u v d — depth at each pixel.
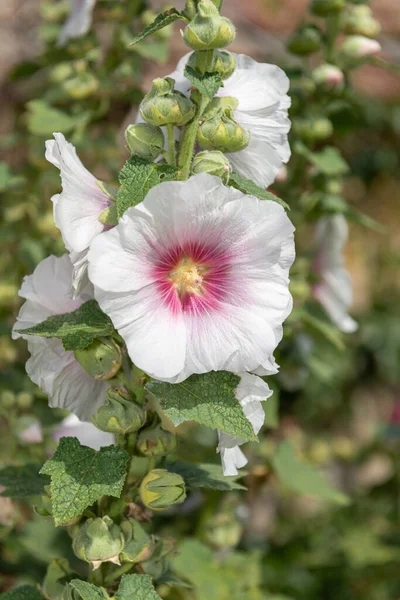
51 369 0.77
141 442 0.77
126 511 0.78
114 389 0.74
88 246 0.71
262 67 0.78
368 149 1.94
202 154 0.72
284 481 1.03
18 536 0.99
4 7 1.61
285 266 0.71
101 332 0.72
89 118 1.07
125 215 0.68
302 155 1.05
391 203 2.01
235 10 1.67
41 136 1.15
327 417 1.75
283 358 1.10
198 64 0.72
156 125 0.73
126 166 0.70
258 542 1.33
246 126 0.76
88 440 0.85
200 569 0.99
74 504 0.71
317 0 1.04
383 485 1.50
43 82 1.32
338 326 1.12
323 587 1.35
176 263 0.70
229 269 0.71
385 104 1.83
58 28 1.13
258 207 0.69
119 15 1.07
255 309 0.71
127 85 1.10
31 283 0.77
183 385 0.71
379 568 1.37
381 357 1.78
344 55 1.04
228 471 0.74
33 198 1.16
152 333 0.69
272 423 1.03
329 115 1.07
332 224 1.07
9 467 0.82
